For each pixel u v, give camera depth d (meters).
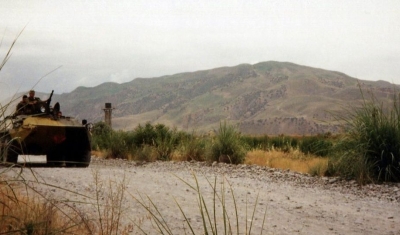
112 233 4.81
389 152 11.24
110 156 19.56
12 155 13.55
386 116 11.59
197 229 5.71
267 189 9.95
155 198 7.88
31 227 4.08
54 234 4.17
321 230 6.12
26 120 14.11
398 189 10.00
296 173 13.12
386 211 7.82
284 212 7.28
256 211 7.24
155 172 12.88
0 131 4.04
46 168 12.62
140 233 5.25
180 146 18.97
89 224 4.95
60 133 14.37
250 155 18.73
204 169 14.12
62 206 5.84
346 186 10.70
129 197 7.68
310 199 8.81
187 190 9.08
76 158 15.07
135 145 19.62
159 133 20.12
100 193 7.74
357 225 6.56
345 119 11.91
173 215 6.49
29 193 6.32
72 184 8.89
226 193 8.90
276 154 19.91
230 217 6.64
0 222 3.96
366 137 11.49
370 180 11.07
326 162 13.02
